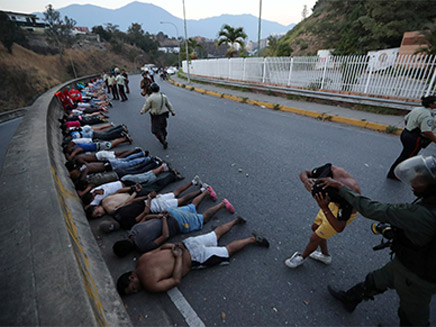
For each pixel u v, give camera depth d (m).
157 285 2.29
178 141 6.64
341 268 2.63
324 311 2.19
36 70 41.28
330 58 9.53
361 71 8.67
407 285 1.53
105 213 3.50
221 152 5.76
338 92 9.38
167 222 2.98
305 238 3.06
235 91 14.60
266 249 2.91
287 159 5.25
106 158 5.12
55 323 1.36
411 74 7.44
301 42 31.86
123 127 7.01
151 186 4.02
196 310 2.23
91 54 63.31
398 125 6.85
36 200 2.52
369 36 17.52
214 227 3.29
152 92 5.66
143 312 2.21
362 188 4.07
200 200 3.65
